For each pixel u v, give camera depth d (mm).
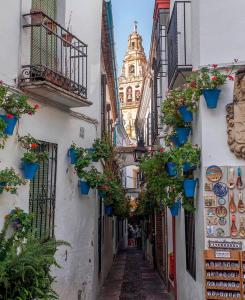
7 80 5934
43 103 6863
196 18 6625
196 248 6613
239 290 5801
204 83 6023
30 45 6508
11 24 6074
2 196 5676
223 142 6090
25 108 5703
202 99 6219
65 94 6688
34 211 6676
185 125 7117
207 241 5965
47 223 7016
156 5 11203
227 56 6258
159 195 7586
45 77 6293
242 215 5934
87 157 7734
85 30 8906
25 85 6184
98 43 9594
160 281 13695
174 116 7102
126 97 52688
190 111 6559
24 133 6273
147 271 16438
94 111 9273
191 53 7578
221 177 6027
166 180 7199
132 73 54125
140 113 23734
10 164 5879
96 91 9398
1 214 5648
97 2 9625
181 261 8531
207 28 6359
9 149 5871
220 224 5957
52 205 7121
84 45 7797
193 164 6266
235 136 5965
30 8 6590
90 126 8930
